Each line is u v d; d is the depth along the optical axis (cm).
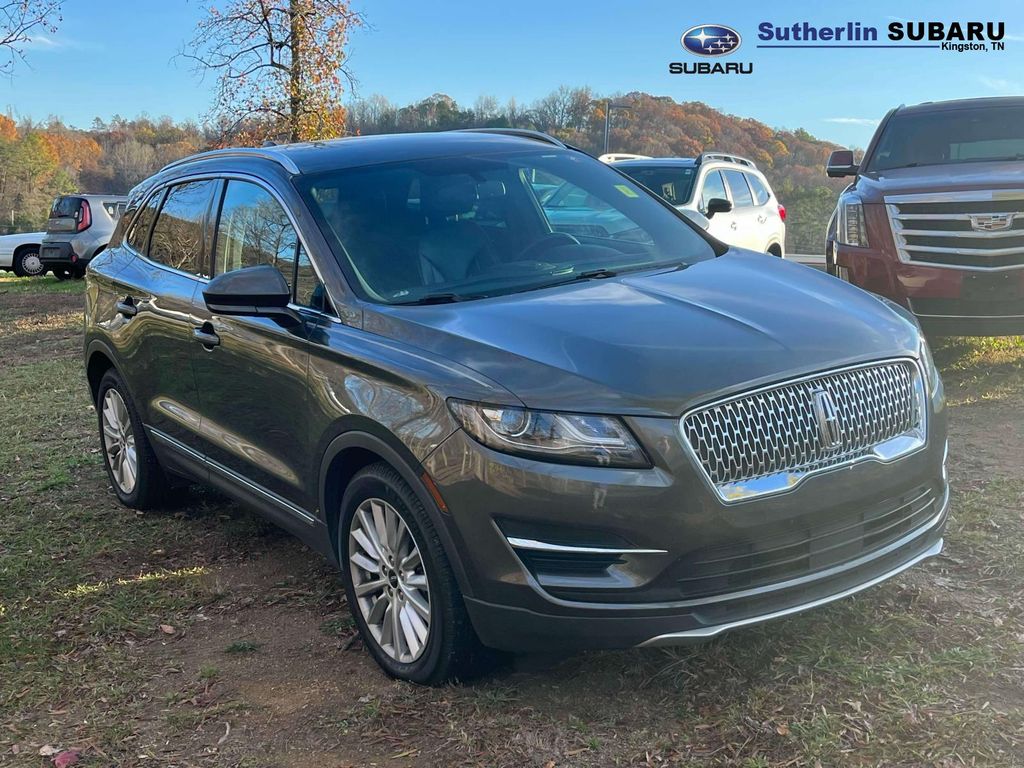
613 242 447
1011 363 765
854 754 295
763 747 302
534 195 462
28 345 1256
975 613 375
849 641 358
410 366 339
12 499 610
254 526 542
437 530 326
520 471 305
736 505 302
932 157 825
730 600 305
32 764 327
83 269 2203
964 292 696
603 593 303
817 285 401
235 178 482
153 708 358
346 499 372
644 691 339
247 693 363
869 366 337
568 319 345
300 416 394
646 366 311
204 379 470
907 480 336
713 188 1146
